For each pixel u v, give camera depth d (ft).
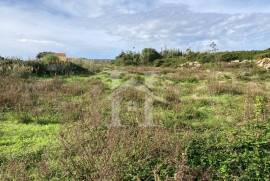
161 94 50.96
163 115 38.45
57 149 28.17
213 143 26.00
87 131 30.04
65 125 34.27
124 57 156.04
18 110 41.27
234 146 25.25
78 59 99.86
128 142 25.77
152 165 23.35
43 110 41.42
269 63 100.58
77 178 22.30
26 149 29.09
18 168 23.91
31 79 67.56
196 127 35.12
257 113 34.76
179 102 47.14
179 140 26.35
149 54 152.76
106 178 21.22
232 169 22.95
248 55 129.90
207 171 22.30
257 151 24.29
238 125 31.78
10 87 52.85
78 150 26.03
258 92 53.67
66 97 50.72
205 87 59.16
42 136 32.65
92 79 72.49
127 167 23.04
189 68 112.88
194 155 24.22
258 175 22.08
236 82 70.23
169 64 137.49
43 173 23.57
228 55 132.36
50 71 80.69
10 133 33.63
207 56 133.49
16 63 78.84
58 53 107.55
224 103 47.44
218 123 36.29
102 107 41.75
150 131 29.17
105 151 24.44
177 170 21.70
